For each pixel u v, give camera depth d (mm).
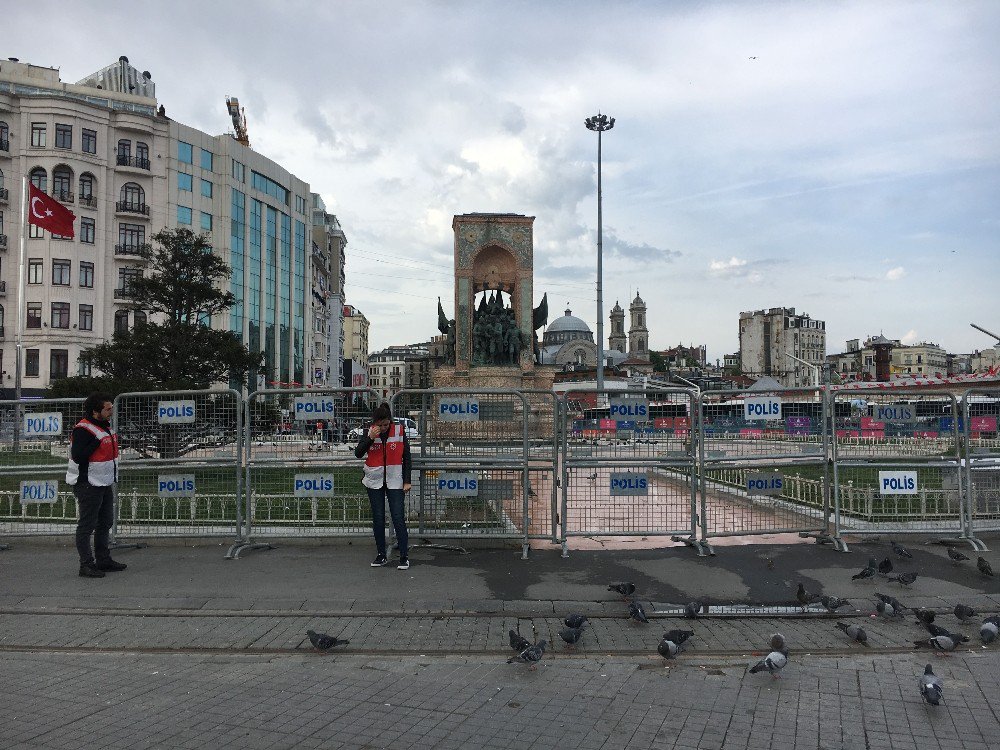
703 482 9523
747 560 9039
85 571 8336
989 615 7121
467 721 4746
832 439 9953
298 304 69688
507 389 9555
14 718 4785
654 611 7215
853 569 8688
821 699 5109
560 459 9797
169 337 26672
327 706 4988
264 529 9852
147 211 52844
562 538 9281
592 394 9938
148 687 5344
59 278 48875
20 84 51156
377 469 8734
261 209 63062
